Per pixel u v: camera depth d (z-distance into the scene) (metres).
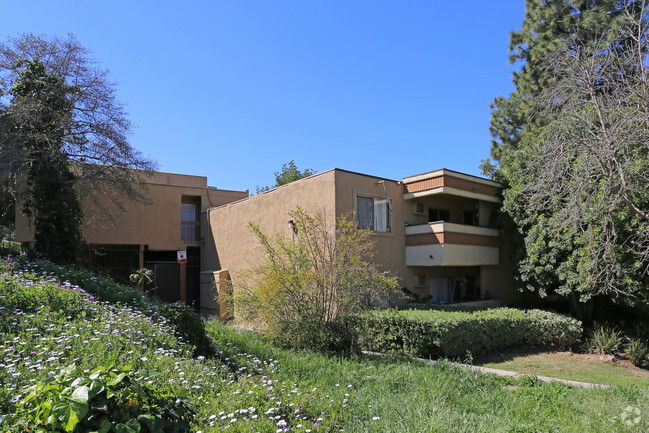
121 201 18.36
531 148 13.29
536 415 6.02
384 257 14.55
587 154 9.05
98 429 2.96
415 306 13.77
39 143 13.83
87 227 17.62
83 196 15.15
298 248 10.56
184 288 19.75
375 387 6.74
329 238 10.15
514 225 15.65
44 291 8.03
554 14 15.44
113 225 17.72
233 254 18.31
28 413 3.08
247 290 11.04
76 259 13.81
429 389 6.74
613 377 10.22
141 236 18.95
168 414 3.37
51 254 13.13
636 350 11.88
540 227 13.37
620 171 8.56
